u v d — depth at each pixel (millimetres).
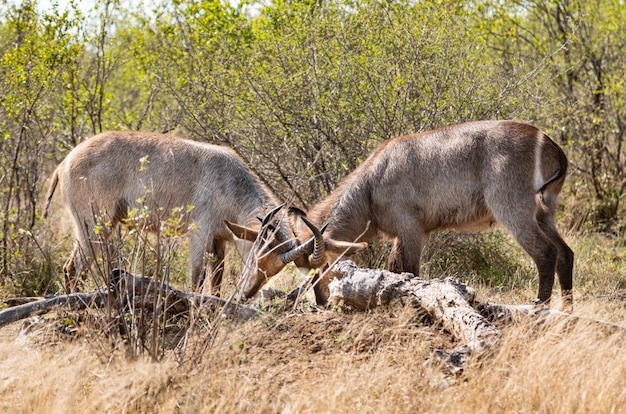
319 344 11234
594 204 22578
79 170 15477
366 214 15531
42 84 18391
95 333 11203
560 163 14805
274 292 13789
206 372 9883
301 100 18281
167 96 23406
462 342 10789
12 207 19547
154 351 10398
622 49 24719
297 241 14352
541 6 25641
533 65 23703
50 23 19297
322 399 9211
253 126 19031
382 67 17906
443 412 9008
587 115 22891
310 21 18969
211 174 15414
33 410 9344
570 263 14781
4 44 21219
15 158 17797
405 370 10070
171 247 11719
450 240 17891
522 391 9352
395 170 15273
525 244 14578
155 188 15359
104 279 11125
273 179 19281
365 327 11234
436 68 18016
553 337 10570
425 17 18484
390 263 15414
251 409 9375
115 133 15766
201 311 11320
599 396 9148
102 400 9367
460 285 11664
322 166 18406
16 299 12422
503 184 14578
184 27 23438
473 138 14945
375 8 18734
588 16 24406
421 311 11758
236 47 19984
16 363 10352
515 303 14070
